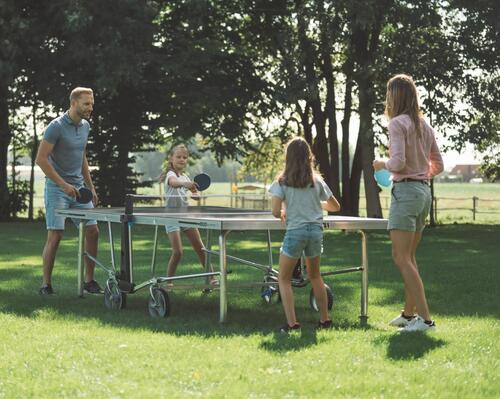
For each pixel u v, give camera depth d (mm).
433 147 7031
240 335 6652
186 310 8352
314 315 8062
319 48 25453
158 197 8477
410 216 6840
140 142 30125
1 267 12555
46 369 5355
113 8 24953
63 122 9281
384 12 25016
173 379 5086
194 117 27469
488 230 25953
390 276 11422
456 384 5020
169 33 27000
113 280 8414
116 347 6020
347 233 24031
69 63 26094
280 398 4668
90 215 8648
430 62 25000
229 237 20438
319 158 29750
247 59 29297
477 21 25469
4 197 30750
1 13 25781
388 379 5129
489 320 7656
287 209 6965
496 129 28906
